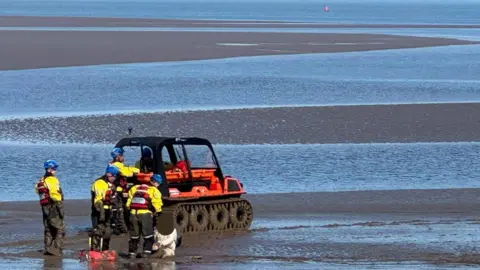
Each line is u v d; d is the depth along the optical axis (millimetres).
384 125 135250
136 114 142375
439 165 107625
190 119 138250
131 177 72625
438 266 58719
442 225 75125
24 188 95625
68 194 93188
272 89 178000
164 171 71688
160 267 59781
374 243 67312
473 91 177375
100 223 64688
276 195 91875
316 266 59188
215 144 121125
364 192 93188
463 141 123875
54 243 64625
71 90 173625
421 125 135500
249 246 67125
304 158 111375
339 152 115188
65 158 111188
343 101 160875
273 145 120375
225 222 74625
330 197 90688
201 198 73688
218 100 161000
